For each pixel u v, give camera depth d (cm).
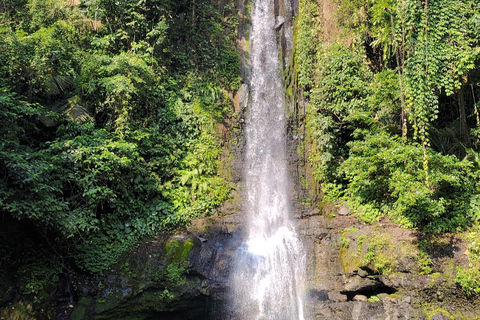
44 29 1080
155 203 1127
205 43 1425
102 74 1134
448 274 932
